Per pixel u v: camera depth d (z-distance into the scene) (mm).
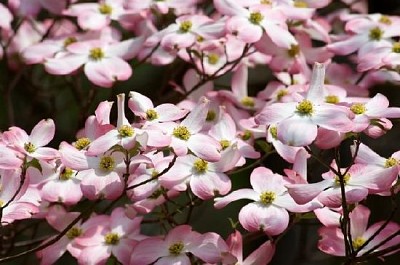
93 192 1271
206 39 1490
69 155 1280
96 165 1282
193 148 1273
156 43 1512
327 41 1567
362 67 1485
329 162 1491
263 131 1404
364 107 1298
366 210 1338
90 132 1320
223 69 1571
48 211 1368
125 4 1573
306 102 1245
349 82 1562
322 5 1558
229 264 1278
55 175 1343
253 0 1503
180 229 1302
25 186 1299
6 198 1298
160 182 1306
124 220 1371
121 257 1340
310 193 1237
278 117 1243
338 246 1312
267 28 1469
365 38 1552
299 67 1522
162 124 1289
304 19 1508
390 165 1300
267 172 1323
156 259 1287
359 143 1274
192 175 1311
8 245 1467
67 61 1530
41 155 1282
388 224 1336
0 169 1302
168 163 1319
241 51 1560
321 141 1241
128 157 1256
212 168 1317
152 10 1581
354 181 1269
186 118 1301
